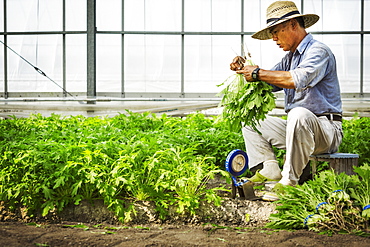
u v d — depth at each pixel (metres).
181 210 3.84
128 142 4.45
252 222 3.96
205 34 12.22
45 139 5.13
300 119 4.09
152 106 12.02
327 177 3.89
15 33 12.21
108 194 3.93
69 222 3.91
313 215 3.53
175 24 12.24
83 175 4.07
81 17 12.21
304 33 4.55
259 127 4.61
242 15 12.18
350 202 3.52
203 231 3.57
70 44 12.22
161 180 4.09
